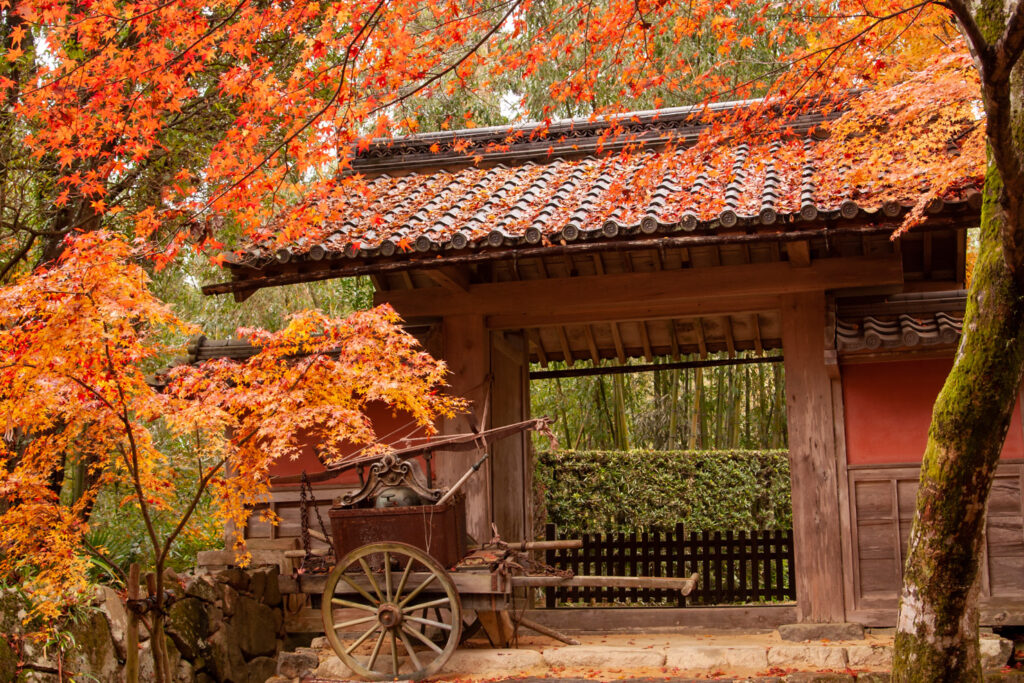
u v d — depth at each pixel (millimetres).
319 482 6406
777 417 11602
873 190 5617
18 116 5926
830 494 6109
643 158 7211
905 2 5254
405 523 5602
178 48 6523
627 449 11375
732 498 10570
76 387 4207
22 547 4305
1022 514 5746
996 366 3840
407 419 6766
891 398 6137
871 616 5941
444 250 5973
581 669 5578
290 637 7379
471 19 5160
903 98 5496
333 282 11281
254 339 4867
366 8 4824
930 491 3988
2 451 4441
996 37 4012
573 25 8469
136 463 4246
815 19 5441
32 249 7641
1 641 4418
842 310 6363
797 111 6309
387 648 6094
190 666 5906
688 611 6605
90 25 4848
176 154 7648
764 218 5543
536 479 10000
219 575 6566
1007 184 3551
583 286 6637
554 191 6977
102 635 5160
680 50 9625
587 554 8250
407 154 8289
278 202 5910
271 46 7484
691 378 12266
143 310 4230
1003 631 5891
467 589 5520
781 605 6688
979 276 3939
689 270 6492
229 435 6559
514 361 7828
